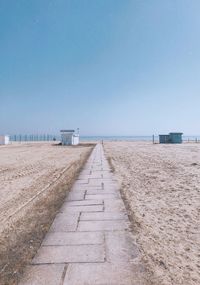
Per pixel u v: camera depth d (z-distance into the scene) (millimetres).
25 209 8102
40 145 57125
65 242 5176
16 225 6652
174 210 7598
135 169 16109
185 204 8234
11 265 4461
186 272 4188
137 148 40531
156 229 6039
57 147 48656
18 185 12094
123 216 6797
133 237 5430
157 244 5199
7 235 5984
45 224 6469
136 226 6105
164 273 4121
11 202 9078
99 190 10141
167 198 8977
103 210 7371
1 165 20156
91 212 7195
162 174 14070
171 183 11562
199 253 4871
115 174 14195
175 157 24016
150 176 13453
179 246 5152
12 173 15945
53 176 14391
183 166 17266
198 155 26062
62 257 4539
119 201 8391
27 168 18156
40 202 8852
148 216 7004
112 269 4133
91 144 59719
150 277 3955
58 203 8406
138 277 3930
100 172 15000
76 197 9078
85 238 5352
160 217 6941
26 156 28422
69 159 24109
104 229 5855
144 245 5117
